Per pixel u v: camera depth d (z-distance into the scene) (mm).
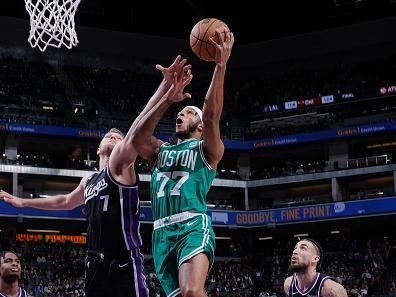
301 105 41969
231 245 40281
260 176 40312
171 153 6305
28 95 38875
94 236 6238
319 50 43594
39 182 37812
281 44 44156
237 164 42500
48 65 41094
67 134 37531
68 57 41844
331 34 43250
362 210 37062
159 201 6246
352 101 41000
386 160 37906
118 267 6133
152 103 6055
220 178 39688
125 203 6172
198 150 6223
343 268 35625
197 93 43781
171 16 43281
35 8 14930
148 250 37469
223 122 42406
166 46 44125
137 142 5938
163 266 6121
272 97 43125
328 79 42438
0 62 39438
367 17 41938
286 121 42062
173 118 41125
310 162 42250
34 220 35938
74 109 39094
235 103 44062
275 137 40844
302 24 42875
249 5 42812
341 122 40188
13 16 39875
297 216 38469
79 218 36000
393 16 41969
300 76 43594
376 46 42625
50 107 38906
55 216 35438
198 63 44625
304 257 7793
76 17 41281
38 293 30656
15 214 34531
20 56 40625
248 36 44375
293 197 41688
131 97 42000
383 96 40281
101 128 38750
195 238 5949
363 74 41781
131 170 6230
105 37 42844
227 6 42875
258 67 44906
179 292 6008
